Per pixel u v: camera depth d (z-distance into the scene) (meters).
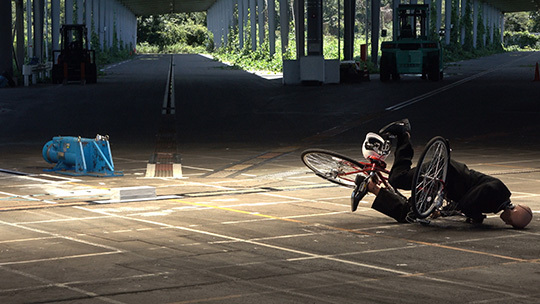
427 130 22.02
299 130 22.38
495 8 126.12
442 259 7.12
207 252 7.46
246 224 9.00
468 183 8.76
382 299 5.79
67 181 13.16
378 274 6.57
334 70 43.72
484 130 21.89
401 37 47.41
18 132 22.48
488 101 30.97
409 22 50.56
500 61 74.38
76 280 6.39
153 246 7.76
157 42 161.25
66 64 45.19
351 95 35.22
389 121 24.47
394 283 6.26
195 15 175.38
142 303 5.71
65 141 14.27
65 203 10.66
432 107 28.95
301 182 12.77
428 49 44.28
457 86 39.44
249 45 83.50
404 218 8.95
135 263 7.01
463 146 18.27
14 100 33.84
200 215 9.63
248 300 5.78
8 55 44.53
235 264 6.96
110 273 6.63
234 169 14.69
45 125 24.31
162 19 164.62
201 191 11.82
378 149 8.95
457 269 6.73
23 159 16.44
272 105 30.91
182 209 10.11
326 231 8.54
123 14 119.00
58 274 6.60
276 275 6.55
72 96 36.00
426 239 8.06
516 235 8.25
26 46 61.47
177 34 162.75
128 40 128.62
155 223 9.08
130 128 23.31
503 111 27.19
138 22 161.38
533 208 9.96
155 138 20.75
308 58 42.66
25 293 5.99
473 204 8.66
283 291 6.03
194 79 49.66
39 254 7.40
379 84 42.59
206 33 162.75
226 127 23.36
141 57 109.12
